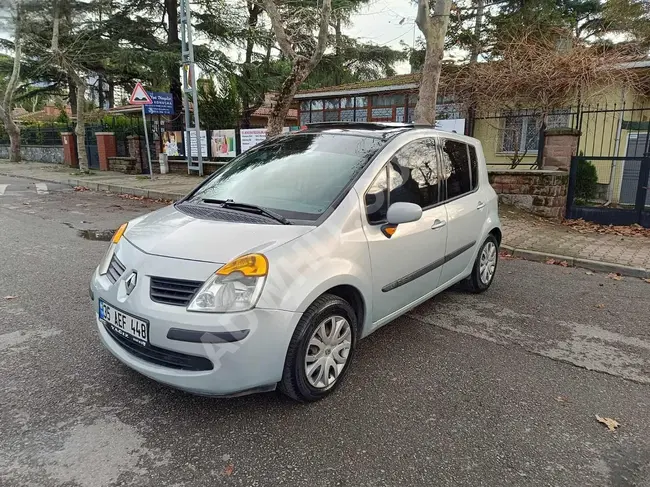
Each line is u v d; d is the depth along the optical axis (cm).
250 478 236
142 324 269
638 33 1571
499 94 1100
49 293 488
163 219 334
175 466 243
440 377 341
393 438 270
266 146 432
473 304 493
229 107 1941
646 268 612
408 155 388
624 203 968
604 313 475
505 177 993
